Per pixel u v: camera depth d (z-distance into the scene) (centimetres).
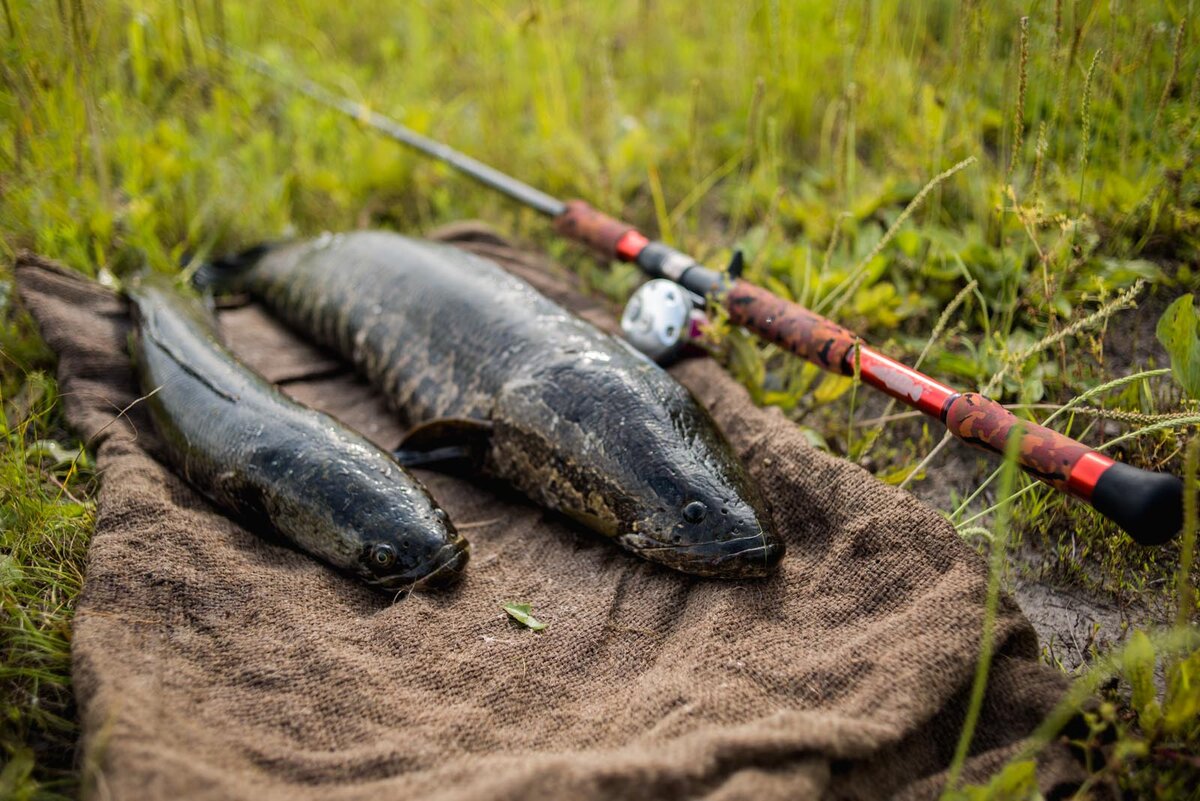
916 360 72
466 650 50
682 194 94
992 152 85
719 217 92
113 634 47
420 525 55
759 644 49
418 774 42
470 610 53
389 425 71
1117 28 76
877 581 51
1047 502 61
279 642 49
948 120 81
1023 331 72
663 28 113
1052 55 71
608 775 39
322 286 77
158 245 83
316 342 78
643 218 93
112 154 87
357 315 73
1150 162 72
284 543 58
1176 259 72
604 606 53
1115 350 68
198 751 42
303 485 56
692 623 52
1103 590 57
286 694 46
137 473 58
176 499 58
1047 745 44
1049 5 78
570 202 80
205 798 39
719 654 48
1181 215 70
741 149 95
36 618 52
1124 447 62
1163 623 55
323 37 115
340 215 95
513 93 105
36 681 49
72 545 57
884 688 45
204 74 99
